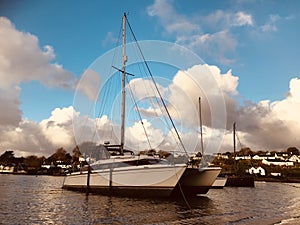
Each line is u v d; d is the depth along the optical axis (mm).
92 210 15328
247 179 37750
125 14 24047
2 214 14195
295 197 25625
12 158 84500
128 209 15555
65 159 69375
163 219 13062
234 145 44156
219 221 12906
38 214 14266
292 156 108750
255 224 12430
